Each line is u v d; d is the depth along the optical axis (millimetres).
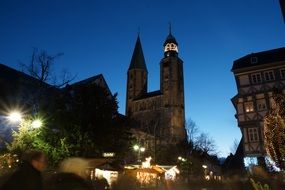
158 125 72562
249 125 38781
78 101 22469
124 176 15609
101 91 23438
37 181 3975
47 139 20797
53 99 23047
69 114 21844
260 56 41750
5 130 25109
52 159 19484
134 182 16062
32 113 22453
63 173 3799
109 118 22828
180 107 90812
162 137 66875
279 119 10125
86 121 21891
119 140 23969
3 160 14266
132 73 103375
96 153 21766
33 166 4133
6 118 25328
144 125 73875
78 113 21891
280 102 10250
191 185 29844
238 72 41531
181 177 35281
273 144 10219
